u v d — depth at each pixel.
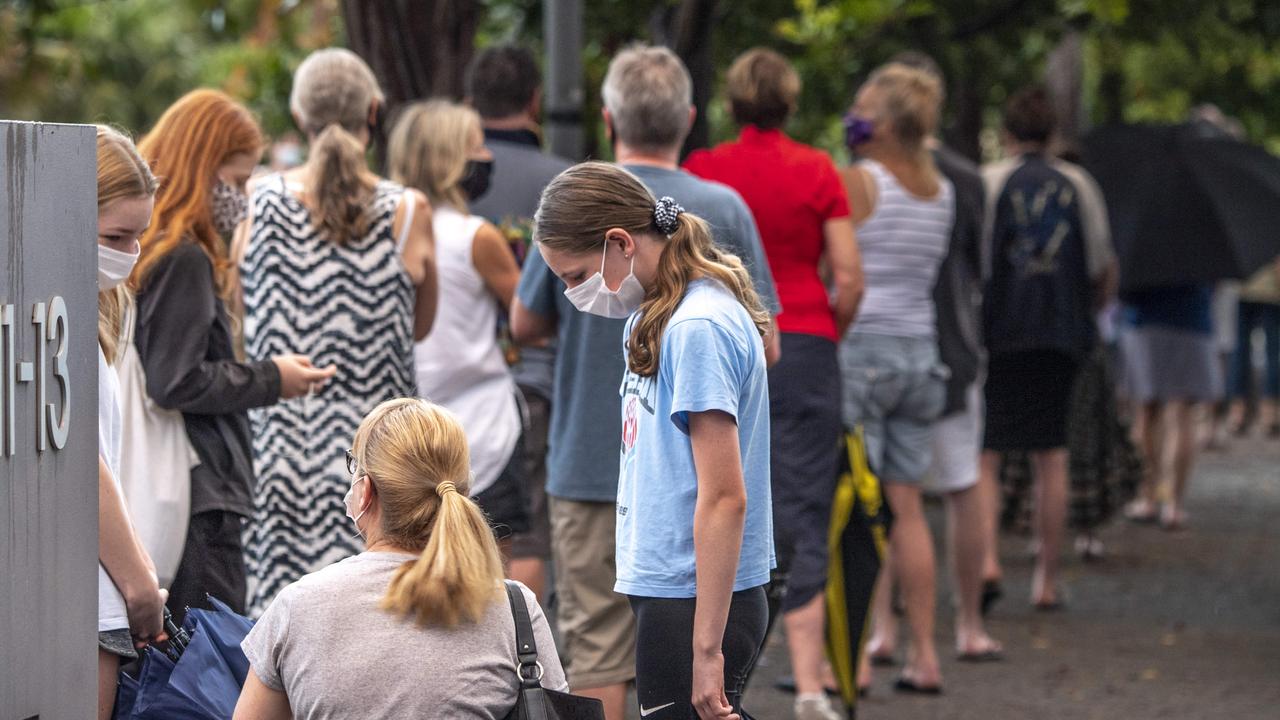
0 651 8.60
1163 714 19.97
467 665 10.15
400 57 22.17
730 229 15.30
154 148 13.67
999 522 34.50
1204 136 33.97
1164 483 40.38
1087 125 49.69
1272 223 32.97
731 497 10.80
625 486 11.46
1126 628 25.14
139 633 11.69
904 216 20.03
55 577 9.31
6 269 8.63
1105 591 28.14
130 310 13.11
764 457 11.43
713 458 10.80
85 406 9.73
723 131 33.75
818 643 17.73
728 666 11.44
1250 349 53.47
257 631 10.34
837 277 17.98
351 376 15.21
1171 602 27.19
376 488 10.47
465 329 17.14
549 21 21.80
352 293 15.21
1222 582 29.00
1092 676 21.98
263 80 32.75
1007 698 20.77
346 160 15.27
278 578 15.20
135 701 11.17
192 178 13.59
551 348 19.53
